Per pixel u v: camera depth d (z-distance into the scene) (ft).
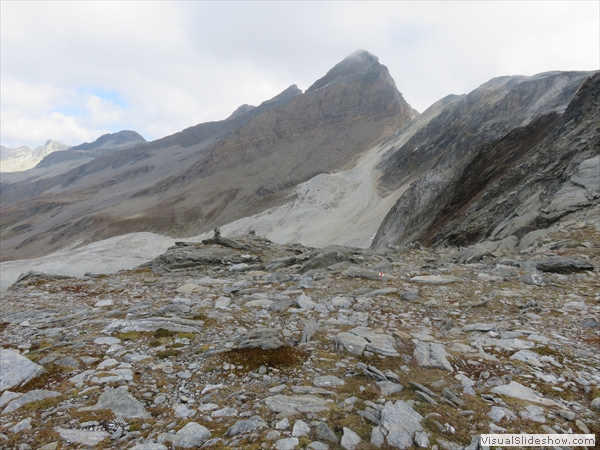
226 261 70.64
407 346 25.91
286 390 19.40
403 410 16.72
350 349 25.18
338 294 40.96
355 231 380.58
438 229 177.88
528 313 32.07
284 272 59.41
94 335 28.22
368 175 529.04
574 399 18.21
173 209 626.23
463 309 34.99
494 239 79.46
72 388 19.26
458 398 18.33
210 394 19.45
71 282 53.47
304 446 14.10
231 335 29.09
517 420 16.17
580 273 43.06
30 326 31.76
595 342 25.45
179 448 14.40
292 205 509.35
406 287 42.98
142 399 18.71
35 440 14.62
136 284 52.06
